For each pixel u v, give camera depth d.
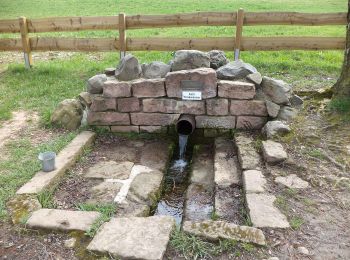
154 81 4.95
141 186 4.02
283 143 4.35
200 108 4.99
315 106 5.22
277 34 10.20
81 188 3.96
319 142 4.34
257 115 4.93
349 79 5.03
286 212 3.23
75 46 7.93
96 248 2.84
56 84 6.92
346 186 3.58
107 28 7.79
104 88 5.03
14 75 7.63
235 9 13.73
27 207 3.39
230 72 5.04
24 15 13.60
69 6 15.62
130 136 5.23
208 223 3.07
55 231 3.10
